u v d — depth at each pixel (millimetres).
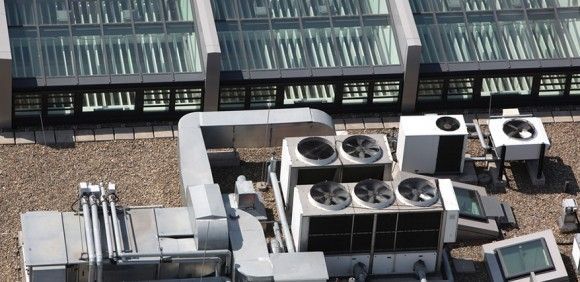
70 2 70188
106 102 69062
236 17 70688
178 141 66000
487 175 67250
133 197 65438
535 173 67188
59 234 59062
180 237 60188
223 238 59781
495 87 71500
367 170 63812
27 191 65312
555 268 62312
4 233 63219
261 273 59312
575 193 66938
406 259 62312
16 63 68125
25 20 69375
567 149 69188
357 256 61938
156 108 69375
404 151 66188
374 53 70375
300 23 70875
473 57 70625
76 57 68688
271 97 69938
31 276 58156
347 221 60938
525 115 68500
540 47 71375
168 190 66000
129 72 68562
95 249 58375
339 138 64438
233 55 69625
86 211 59469
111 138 68312
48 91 67750
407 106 70625
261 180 66625
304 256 60125
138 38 69562
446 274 62469
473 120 70625
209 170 63938
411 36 69500
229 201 62688
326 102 70375
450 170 67000
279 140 66938
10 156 66938
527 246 63062
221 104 69750
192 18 70438
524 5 72438
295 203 61531
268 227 63750
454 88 70875
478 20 71750
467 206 65000
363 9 71625
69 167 66688
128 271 59344
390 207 61031
